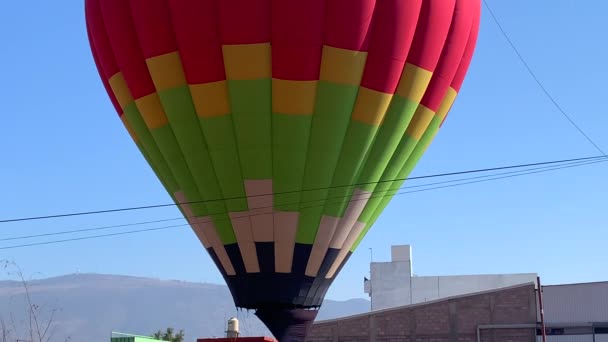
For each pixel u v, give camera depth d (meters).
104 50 29.34
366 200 29.00
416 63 28.05
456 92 30.44
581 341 47.28
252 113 27.19
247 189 28.14
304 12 26.25
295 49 26.53
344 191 28.45
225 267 29.36
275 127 27.44
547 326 47.81
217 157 27.95
